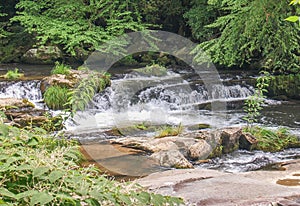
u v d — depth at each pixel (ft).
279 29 31.40
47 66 45.11
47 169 6.11
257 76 39.70
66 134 17.54
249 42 33.37
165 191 9.59
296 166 17.12
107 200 6.64
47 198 5.69
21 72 40.29
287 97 36.96
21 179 6.31
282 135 24.70
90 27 47.09
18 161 6.52
